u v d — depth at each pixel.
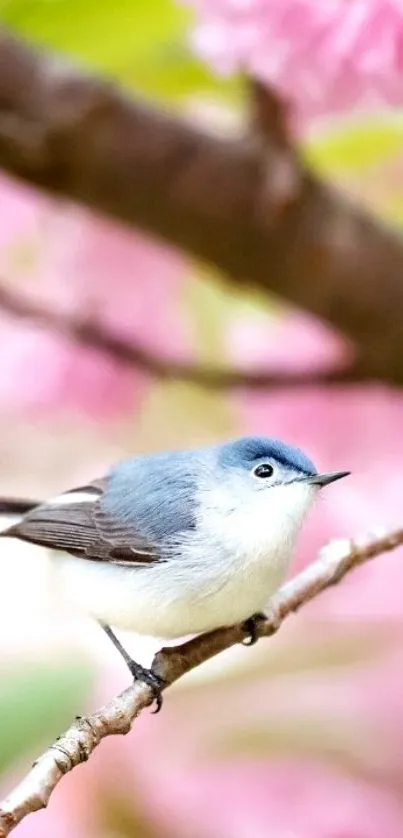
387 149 1.94
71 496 1.92
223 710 1.92
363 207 1.93
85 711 1.91
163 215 1.92
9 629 1.93
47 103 1.91
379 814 1.91
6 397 1.97
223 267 1.93
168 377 1.96
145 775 1.91
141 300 1.98
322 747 1.92
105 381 1.97
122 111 1.91
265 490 1.90
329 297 1.93
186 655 1.88
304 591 1.89
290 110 1.91
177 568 1.89
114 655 1.93
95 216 1.94
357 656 1.92
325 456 1.96
